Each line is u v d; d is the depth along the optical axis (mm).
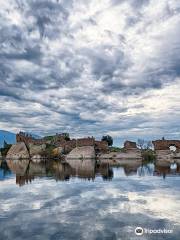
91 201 17656
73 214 14219
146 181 28453
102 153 103625
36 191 22078
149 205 16250
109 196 19469
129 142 104938
